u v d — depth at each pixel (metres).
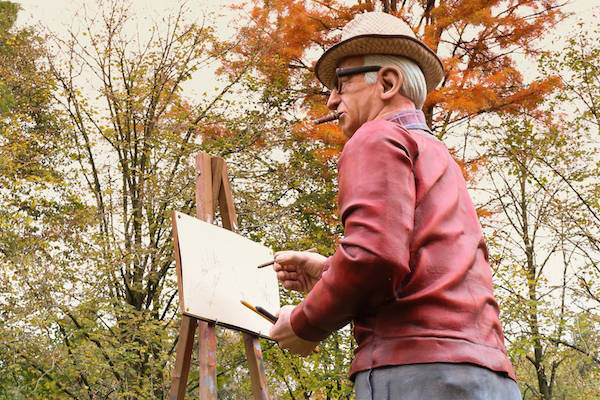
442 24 10.72
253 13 12.33
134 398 10.52
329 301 1.16
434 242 1.16
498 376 1.12
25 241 10.51
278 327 1.30
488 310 1.17
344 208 1.16
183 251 2.82
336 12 11.77
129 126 12.60
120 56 12.88
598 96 13.45
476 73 10.41
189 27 13.17
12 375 10.56
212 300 2.86
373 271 1.08
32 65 12.73
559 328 11.69
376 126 1.22
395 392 1.08
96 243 10.90
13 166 11.40
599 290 12.07
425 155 1.25
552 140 13.00
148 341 10.13
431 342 1.08
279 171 12.82
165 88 13.08
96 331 10.95
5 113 12.29
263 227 12.10
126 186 12.41
